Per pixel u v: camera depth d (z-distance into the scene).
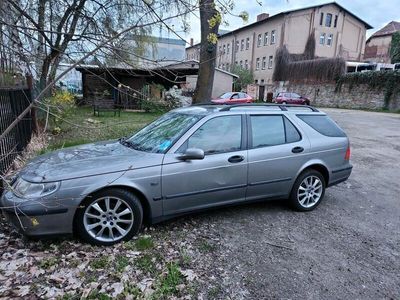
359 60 39.19
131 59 3.41
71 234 3.22
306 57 37.94
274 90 39.03
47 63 3.70
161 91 14.50
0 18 3.07
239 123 4.07
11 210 3.06
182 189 3.62
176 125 4.02
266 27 40.56
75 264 2.96
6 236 3.46
